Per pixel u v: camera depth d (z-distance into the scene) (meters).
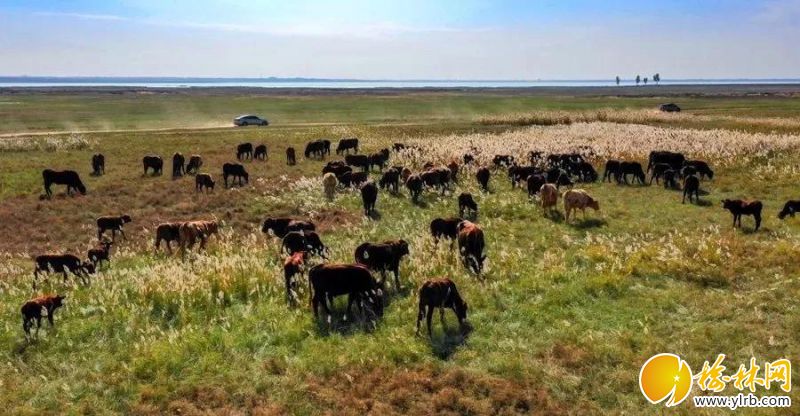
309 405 9.37
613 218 21.75
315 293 12.34
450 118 71.50
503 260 15.95
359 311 12.79
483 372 10.18
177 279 14.09
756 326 11.31
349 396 9.57
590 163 31.41
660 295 13.13
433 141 41.00
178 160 31.86
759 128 50.22
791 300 12.41
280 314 12.72
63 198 26.77
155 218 23.92
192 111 85.88
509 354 10.71
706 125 54.22
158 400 9.66
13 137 46.34
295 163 36.06
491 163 32.91
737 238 17.58
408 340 11.28
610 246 16.92
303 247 16.86
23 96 131.00
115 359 11.06
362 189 23.45
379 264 14.47
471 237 15.47
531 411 9.11
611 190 27.08
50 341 11.93
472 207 22.81
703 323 11.63
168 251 19.44
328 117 75.94
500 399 9.34
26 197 26.95
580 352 10.56
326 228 21.52
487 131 52.09
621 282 13.85
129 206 25.70
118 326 12.48
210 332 11.82
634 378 9.75
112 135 48.91
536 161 32.53
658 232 19.45
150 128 60.19
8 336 12.18
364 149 41.09
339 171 30.47
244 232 22.19
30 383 10.27
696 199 24.50
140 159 36.78
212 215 24.16
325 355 10.85
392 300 13.53
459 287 14.02
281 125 63.31
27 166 33.38
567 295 13.23
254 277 14.38
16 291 15.38
